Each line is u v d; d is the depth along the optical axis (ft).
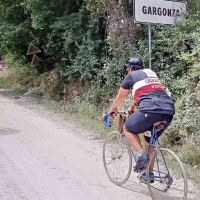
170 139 21.17
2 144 22.77
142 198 14.84
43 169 18.19
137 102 14.17
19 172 17.70
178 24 23.66
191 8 25.52
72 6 38.01
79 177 17.19
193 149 18.95
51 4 38.40
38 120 30.25
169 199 14.56
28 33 44.62
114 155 16.83
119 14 29.07
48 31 41.06
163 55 26.71
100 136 24.75
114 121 26.07
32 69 55.11
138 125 13.84
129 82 14.47
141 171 14.64
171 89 23.99
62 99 39.96
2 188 15.69
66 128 27.32
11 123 29.09
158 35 26.00
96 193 15.33
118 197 14.93
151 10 22.31
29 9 39.27
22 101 40.65
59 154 20.81
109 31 30.14
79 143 23.20
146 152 14.79
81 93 35.73
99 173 17.79
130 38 28.86
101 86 33.09
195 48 22.44
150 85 14.07
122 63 28.89
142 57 26.50
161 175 14.47
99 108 31.60
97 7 31.09
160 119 13.53
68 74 38.09
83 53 34.71
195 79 22.25
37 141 23.66
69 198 14.76
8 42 47.98
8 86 55.21
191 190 15.33
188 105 20.75
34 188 15.75
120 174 16.46
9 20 45.88
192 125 19.95
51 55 47.57
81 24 35.40
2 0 44.78
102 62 33.06
